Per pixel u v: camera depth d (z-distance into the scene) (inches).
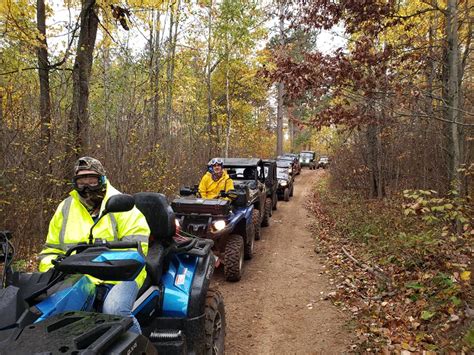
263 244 426.6
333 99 316.5
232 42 808.9
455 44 280.5
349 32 298.2
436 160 370.6
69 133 323.3
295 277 310.2
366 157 636.7
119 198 102.1
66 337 74.7
